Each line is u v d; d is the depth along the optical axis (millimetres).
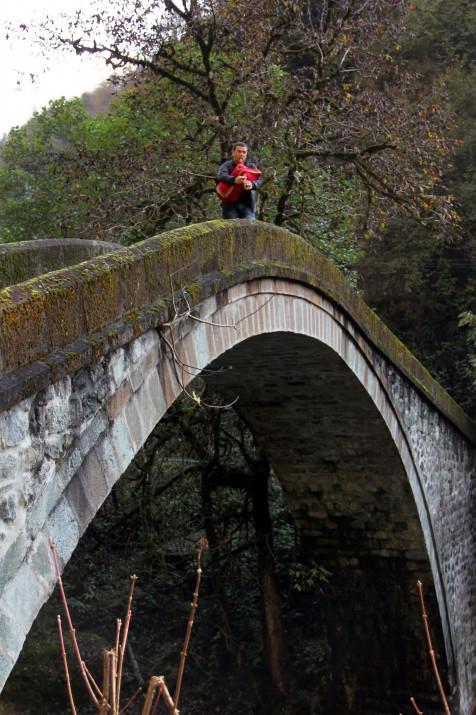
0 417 3717
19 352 3850
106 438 4762
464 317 16875
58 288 4246
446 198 12758
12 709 11719
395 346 11406
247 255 7395
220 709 12711
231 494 14211
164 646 13680
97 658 12492
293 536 14930
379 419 10984
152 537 12719
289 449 12000
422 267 22297
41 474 4078
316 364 9984
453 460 13789
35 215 14078
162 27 12328
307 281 8789
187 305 5938
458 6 24484
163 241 5723
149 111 13648
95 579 14898
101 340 4555
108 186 12836
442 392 13117
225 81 12688
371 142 13266
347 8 12664
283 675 12734
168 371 5711
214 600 13727
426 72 24109
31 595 3951
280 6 12461
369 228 13625
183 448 13180
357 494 12320
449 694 12750
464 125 22375
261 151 12305
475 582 14641
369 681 13078
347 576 13102
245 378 10508
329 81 13258
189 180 12039
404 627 12781
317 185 13164
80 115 14680
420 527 12219
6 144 14570
